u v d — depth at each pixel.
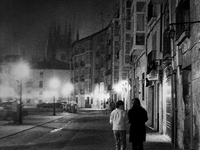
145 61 20.58
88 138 13.57
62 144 11.67
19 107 22.84
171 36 11.73
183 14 10.34
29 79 90.56
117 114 8.85
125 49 30.44
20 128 18.45
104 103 65.00
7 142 12.42
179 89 11.02
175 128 11.34
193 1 9.12
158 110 16.66
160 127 15.26
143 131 9.02
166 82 13.94
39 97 90.94
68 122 24.34
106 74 63.38
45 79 91.38
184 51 10.23
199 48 8.37
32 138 13.80
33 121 24.83
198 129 8.45
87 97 75.69
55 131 17.06
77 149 10.33
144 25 21.02
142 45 20.97
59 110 49.69
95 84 72.94
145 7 20.81
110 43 59.81
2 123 22.53
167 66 13.44
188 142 10.04
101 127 19.55
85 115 35.94
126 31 30.62
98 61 71.94
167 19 14.00
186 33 9.53
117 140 8.94
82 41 78.88
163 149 10.43
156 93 16.80
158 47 16.16
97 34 71.81
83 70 78.19
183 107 10.34
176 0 11.60
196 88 8.66
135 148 9.04
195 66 8.75
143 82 21.70
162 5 15.11
